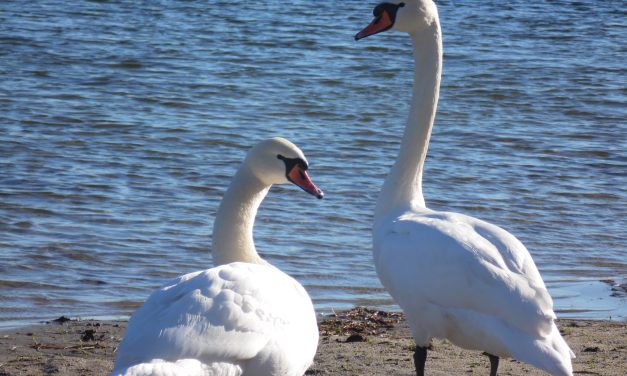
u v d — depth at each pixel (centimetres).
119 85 2612
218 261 789
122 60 2900
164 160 1917
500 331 708
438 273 745
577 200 1766
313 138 2147
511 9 4144
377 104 2525
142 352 575
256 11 3809
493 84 2859
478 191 1800
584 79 2953
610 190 1836
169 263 1358
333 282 1294
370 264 1374
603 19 3994
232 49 3142
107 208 1602
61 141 2019
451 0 4325
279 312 643
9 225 1491
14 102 2345
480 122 2400
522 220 1645
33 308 1161
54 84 2580
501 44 3453
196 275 636
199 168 1872
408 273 767
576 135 2306
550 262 1426
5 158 1867
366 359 945
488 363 944
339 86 2731
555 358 680
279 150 786
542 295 710
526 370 921
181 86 2634
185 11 3756
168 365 561
